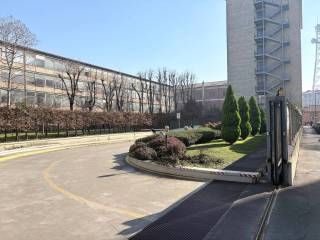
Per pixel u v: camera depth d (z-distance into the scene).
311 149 23.16
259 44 72.44
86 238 5.78
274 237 5.65
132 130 48.66
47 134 31.48
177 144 14.92
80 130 37.62
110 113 42.84
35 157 19.33
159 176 11.91
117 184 10.53
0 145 22.56
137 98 81.88
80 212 7.39
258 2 72.62
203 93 97.06
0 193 9.44
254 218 6.66
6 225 6.53
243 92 73.56
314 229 6.02
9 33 39.22
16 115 26.64
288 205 7.57
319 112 115.94
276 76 70.50
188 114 72.56
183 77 87.31
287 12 70.94
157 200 8.38
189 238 5.68
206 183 10.23
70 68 57.31
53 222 6.70
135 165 14.56
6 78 50.47
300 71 69.44
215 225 6.28
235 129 21.48
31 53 56.50
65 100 62.66
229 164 12.73
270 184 9.81
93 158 18.28
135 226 6.39
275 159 9.80
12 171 13.79
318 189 9.20
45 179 11.68
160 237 5.76
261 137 29.05
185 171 11.50
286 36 70.69
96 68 70.19
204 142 22.64
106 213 7.29
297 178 10.99
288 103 11.33
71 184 10.66
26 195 9.15
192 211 7.23
